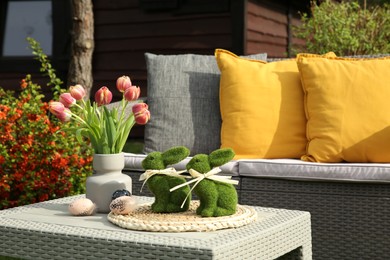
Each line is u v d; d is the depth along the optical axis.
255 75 3.85
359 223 3.21
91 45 5.69
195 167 2.43
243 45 7.88
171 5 8.21
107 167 2.63
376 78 3.61
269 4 9.22
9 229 2.38
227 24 8.09
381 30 6.70
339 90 3.63
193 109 4.05
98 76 8.62
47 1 9.55
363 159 3.54
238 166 3.47
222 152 2.44
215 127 4.03
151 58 4.21
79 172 4.59
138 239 2.17
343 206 3.24
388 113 3.54
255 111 3.78
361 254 3.22
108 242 2.20
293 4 10.24
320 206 3.29
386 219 3.16
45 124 4.50
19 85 8.84
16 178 4.39
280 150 3.75
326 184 3.28
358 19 6.76
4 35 9.66
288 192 3.35
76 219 2.51
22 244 2.36
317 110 3.65
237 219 2.36
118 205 2.47
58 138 4.52
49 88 8.74
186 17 8.25
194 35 8.23
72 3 5.65
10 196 4.60
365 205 3.20
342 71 3.68
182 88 4.09
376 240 3.18
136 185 3.69
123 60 8.52
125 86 2.69
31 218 2.52
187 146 4.02
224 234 2.23
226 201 2.41
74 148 4.57
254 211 2.52
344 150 3.53
